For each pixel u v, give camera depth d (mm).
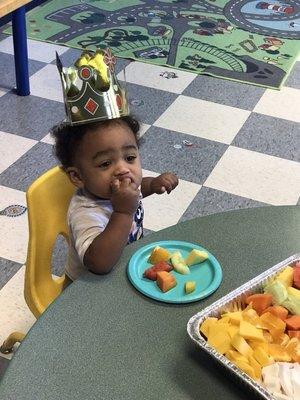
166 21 3713
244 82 3104
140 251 1083
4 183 2338
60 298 984
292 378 827
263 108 2910
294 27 3734
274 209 1209
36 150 2543
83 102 1126
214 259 1069
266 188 2398
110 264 1043
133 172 1152
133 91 2979
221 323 894
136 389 845
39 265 1373
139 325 943
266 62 3309
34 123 2725
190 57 3311
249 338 878
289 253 1099
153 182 1362
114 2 3939
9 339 1659
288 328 927
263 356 856
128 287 1016
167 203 2281
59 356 886
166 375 866
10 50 3350
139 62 3232
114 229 1067
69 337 916
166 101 2920
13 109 2820
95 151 1127
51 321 941
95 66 1135
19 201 2250
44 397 828
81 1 3934
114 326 938
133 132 1178
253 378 833
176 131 2705
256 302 953
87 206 1171
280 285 968
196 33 3580
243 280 1038
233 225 1161
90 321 945
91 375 860
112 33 3541
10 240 2070
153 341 916
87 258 1068
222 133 2713
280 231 1149
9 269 1960
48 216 1346
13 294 1873
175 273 1047
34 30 3523
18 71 2861
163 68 3193
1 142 2582
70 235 1256
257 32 3637
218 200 2318
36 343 904
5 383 844
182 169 2475
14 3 2357
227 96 2984
